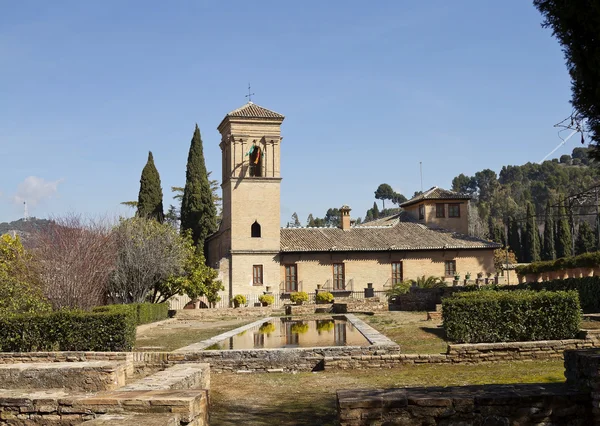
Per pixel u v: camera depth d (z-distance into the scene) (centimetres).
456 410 915
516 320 1947
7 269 3119
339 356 1833
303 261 5822
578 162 17250
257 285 5719
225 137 6025
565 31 1127
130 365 1897
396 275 5956
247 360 1858
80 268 3556
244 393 1519
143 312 3588
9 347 2134
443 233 6278
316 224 14275
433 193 6638
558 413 920
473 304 1964
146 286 4291
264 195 5812
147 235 4388
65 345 2141
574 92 1167
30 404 1090
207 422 1095
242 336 2570
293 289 5784
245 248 5728
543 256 8650
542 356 1809
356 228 6272
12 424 1092
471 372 1636
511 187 16512
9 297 2695
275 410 1312
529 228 8688
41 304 2756
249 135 5834
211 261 6756
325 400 1391
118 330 2145
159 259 4294
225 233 5981
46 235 3725
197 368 1386
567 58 1159
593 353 966
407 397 926
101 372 1380
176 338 2830
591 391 920
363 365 1791
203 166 6781
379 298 4984
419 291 4322
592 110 1152
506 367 1692
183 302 5319
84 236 3809
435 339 2308
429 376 1609
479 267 6059
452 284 5712
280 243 5834
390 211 15362
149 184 6744
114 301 4338
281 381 1673
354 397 938
